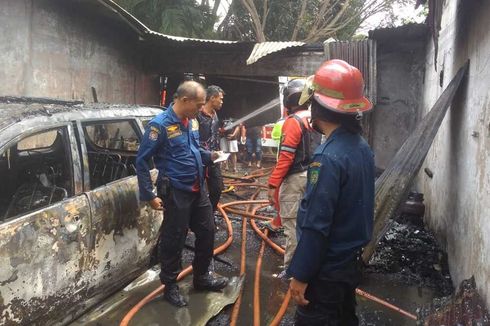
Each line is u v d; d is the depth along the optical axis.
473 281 3.16
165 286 3.37
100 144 4.08
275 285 3.90
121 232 3.31
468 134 3.71
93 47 7.57
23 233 2.47
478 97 3.42
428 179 5.76
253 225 5.32
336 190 1.80
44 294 2.62
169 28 11.43
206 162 3.55
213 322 3.24
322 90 1.92
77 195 2.91
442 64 5.41
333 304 1.95
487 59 3.20
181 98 3.12
